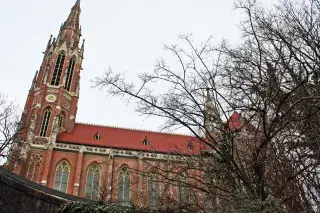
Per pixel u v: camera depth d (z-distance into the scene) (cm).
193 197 1738
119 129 6988
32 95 7256
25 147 5888
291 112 1586
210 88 1623
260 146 1496
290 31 1652
